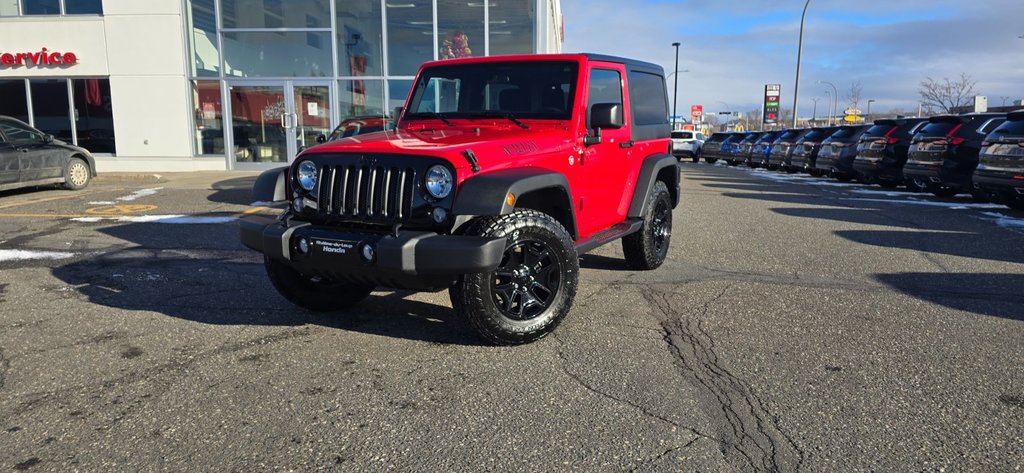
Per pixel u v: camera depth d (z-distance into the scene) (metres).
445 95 5.51
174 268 6.54
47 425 3.25
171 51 18.67
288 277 4.81
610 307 5.27
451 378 3.82
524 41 18.61
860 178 18.05
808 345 4.39
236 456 2.95
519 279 4.25
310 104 19.33
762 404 3.48
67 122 19.02
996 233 9.01
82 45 18.64
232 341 4.44
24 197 12.08
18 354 4.19
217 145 19.41
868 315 5.09
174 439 3.11
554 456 2.95
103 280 6.05
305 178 4.32
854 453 2.98
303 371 3.92
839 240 8.44
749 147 28.45
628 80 5.86
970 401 3.53
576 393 3.61
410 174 4.02
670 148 6.99
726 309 5.23
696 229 9.34
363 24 18.94
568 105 4.99
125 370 3.93
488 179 3.95
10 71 18.72
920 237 8.68
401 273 3.83
